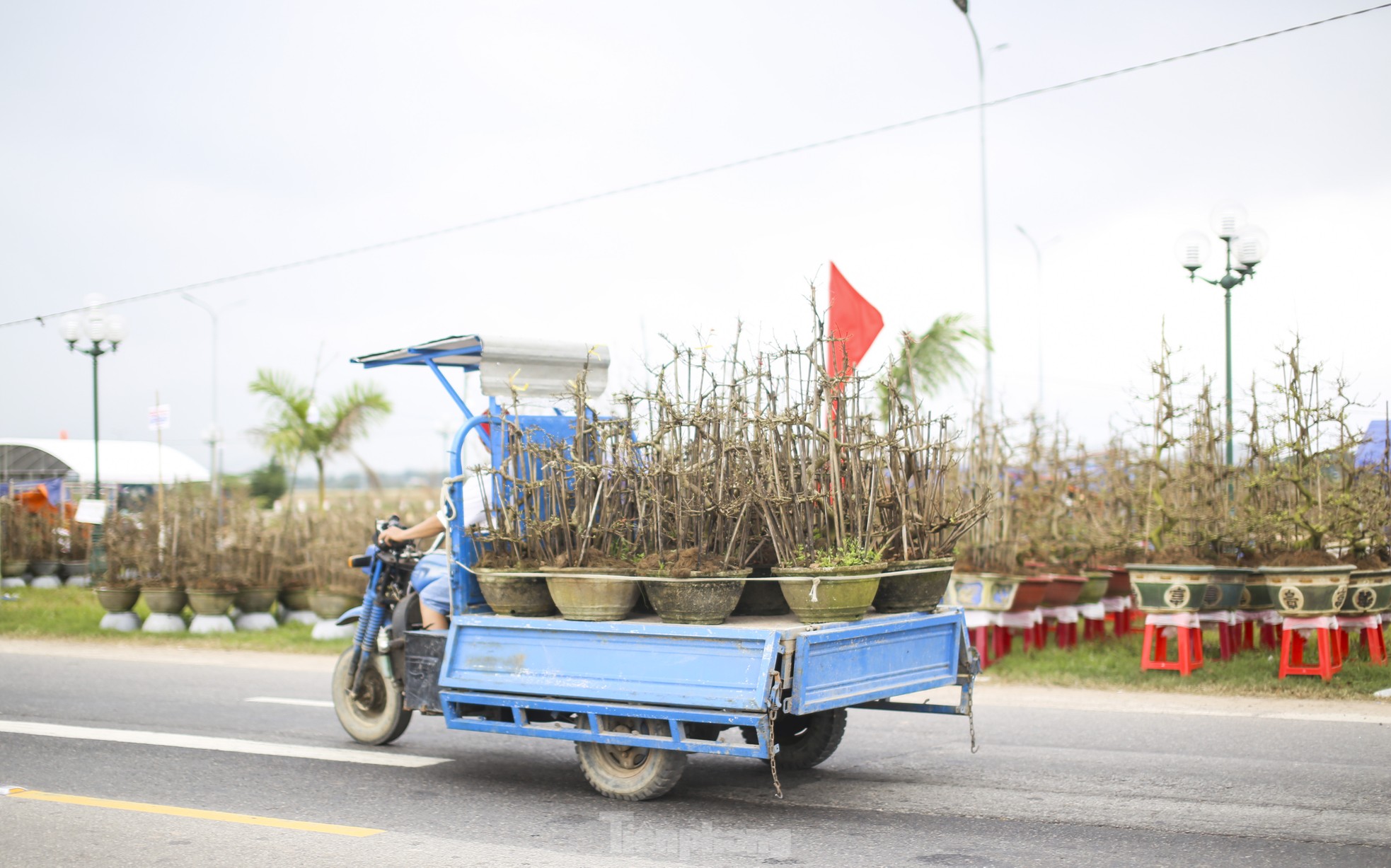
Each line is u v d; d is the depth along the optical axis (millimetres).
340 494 24531
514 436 6535
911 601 6223
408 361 7410
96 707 9422
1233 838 5227
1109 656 10922
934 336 15766
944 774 6707
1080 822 5570
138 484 30109
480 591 6609
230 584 14922
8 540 22125
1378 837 5215
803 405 6199
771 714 5281
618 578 5848
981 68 19609
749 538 6164
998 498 10992
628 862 5004
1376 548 10234
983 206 19516
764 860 5020
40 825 5711
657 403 6324
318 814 5930
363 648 7621
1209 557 10250
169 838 5461
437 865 4980
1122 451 12367
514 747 7734
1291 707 8656
